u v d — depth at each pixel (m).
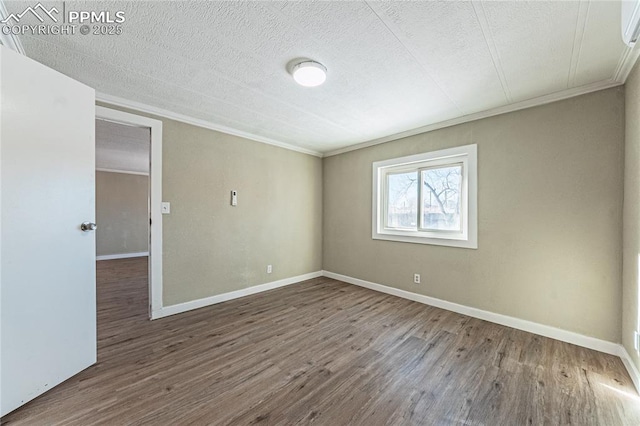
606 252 2.07
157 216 2.76
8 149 1.42
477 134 2.78
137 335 2.37
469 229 2.82
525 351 2.08
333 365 1.90
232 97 2.44
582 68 1.89
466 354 2.04
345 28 1.51
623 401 1.52
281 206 4.00
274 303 3.23
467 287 2.85
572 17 1.40
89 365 1.85
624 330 1.94
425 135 3.24
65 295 1.70
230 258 3.38
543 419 1.39
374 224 3.80
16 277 1.45
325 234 4.61
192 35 1.58
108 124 3.31
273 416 1.42
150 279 2.74
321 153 4.59
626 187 1.92
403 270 3.46
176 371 1.82
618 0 1.27
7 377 1.41
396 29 1.51
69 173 1.73
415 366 1.88
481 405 1.50
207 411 1.45
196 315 2.84
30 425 1.34
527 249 2.46
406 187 3.54
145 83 2.19
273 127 3.27
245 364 1.91
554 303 2.31
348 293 3.63
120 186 6.61
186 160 2.98
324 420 1.39
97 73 2.04
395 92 2.30
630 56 1.70
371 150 3.88
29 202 1.52
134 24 1.48
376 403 1.52
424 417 1.41
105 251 6.38
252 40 1.63
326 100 2.48
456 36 1.57
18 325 1.46
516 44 1.64
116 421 1.37
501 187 2.61
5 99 1.41
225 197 3.33
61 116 1.68
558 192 2.29
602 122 2.09
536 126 2.40
